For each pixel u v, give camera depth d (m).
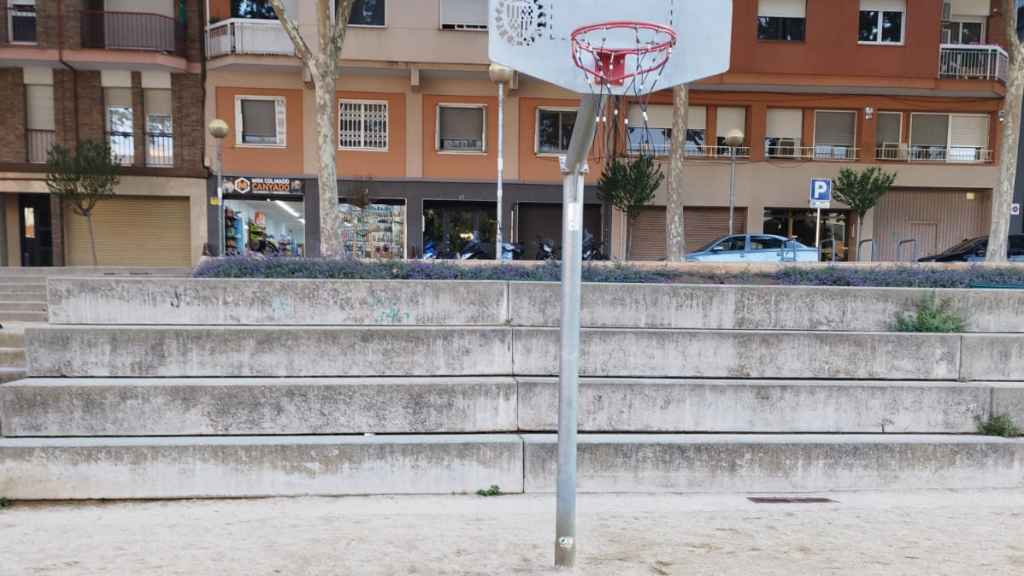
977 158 22.70
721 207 22.53
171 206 21.06
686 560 4.32
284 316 7.40
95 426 6.13
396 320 7.50
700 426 6.57
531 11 4.08
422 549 4.46
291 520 5.16
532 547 4.52
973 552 4.52
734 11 21.30
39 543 4.60
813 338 7.04
